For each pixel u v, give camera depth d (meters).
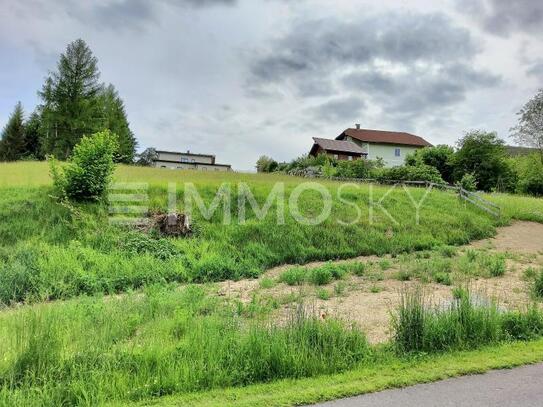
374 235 15.59
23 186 16.05
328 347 4.80
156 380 4.09
